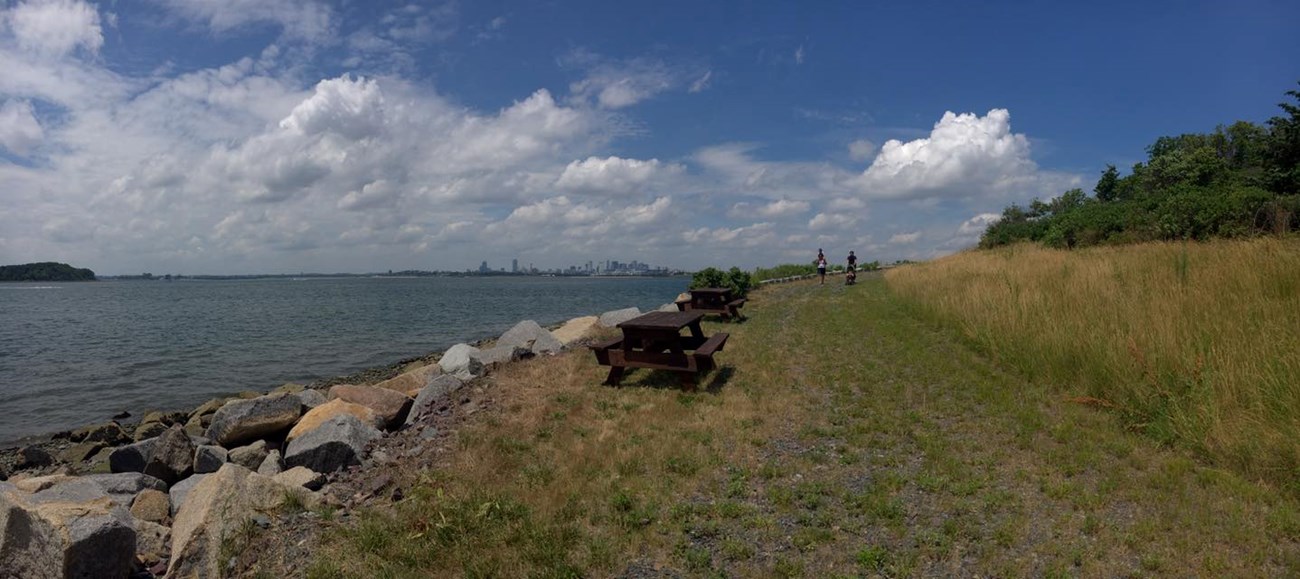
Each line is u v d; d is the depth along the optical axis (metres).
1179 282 9.75
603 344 9.07
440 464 5.91
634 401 7.88
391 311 47.34
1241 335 6.88
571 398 8.11
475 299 66.56
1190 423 5.56
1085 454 5.48
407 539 4.37
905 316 14.21
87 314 47.84
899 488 5.11
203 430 12.41
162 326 35.62
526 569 4.00
